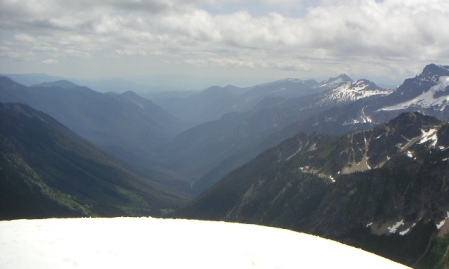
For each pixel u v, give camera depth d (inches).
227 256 1659.7
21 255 1438.2
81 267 1409.9
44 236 1654.8
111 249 1584.6
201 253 1652.3
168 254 1600.6
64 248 1544.0
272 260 1704.0
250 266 1605.6
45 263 1407.5
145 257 1549.0
